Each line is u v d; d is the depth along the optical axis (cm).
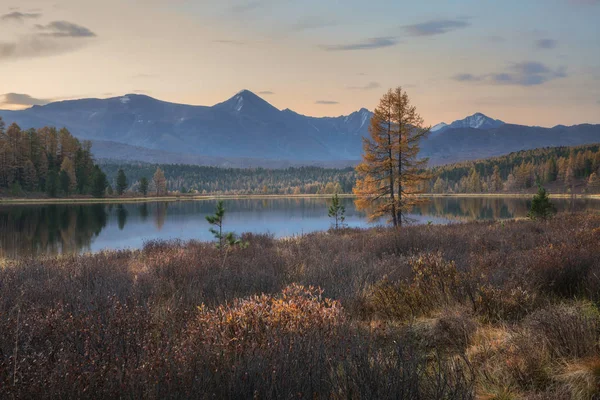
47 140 11194
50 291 625
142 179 12825
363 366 294
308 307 443
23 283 709
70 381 260
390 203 2659
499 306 484
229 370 288
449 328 432
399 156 2627
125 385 258
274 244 1742
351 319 482
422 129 2591
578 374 306
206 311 468
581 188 13900
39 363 277
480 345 389
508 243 1108
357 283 640
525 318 437
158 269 856
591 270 568
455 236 1350
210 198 14788
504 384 316
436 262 642
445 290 546
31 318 409
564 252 664
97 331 371
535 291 534
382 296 560
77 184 10694
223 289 656
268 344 331
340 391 279
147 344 336
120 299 567
